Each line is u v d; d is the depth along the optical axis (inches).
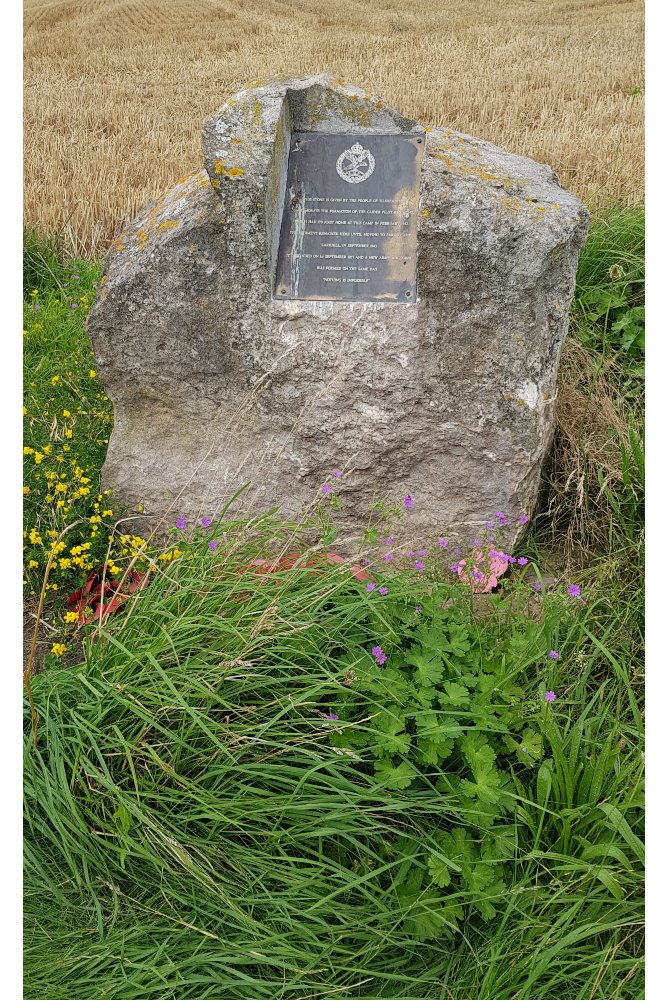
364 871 87.7
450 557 130.4
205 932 79.9
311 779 90.8
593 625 115.0
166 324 132.0
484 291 122.6
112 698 94.3
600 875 82.0
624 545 129.5
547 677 100.8
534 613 119.6
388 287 126.5
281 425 133.6
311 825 86.8
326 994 80.0
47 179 300.4
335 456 133.3
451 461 132.0
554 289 124.5
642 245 185.9
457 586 110.3
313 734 89.4
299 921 84.2
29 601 131.7
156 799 88.3
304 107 129.6
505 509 132.6
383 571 121.3
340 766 89.7
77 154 335.9
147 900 86.7
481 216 120.4
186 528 137.9
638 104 343.6
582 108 363.6
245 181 121.6
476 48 503.5
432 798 89.4
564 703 101.5
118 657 99.4
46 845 92.4
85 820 91.6
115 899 85.7
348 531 137.3
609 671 110.3
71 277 233.1
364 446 132.1
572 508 139.7
